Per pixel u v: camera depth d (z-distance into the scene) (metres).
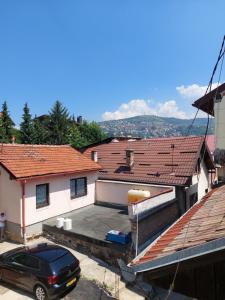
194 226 5.45
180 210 19.25
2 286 11.78
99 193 22.06
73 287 11.58
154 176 20.67
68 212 19.38
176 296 4.53
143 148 24.47
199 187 22.38
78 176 20.30
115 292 11.46
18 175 15.65
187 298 4.37
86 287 11.86
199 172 22.36
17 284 11.27
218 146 10.25
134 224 14.17
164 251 4.25
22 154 18.25
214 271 3.33
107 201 21.72
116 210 20.33
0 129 47.97
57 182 18.50
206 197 10.23
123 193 21.03
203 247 3.22
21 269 11.07
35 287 10.73
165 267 3.65
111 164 24.17
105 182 21.75
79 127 63.81
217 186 14.05
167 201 17.94
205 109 11.40
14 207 16.36
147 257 4.42
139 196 18.75
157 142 24.52
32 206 16.66
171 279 3.71
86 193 21.17
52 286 10.31
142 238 14.65
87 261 14.25
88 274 12.95
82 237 15.28
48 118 63.75
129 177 21.67
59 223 16.45
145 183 20.56
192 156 20.92
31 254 11.14
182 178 19.44
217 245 3.10
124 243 14.06
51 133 59.69
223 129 10.20
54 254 11.15
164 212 17.27
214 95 10.48
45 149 20.66
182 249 3.69
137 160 23.22
